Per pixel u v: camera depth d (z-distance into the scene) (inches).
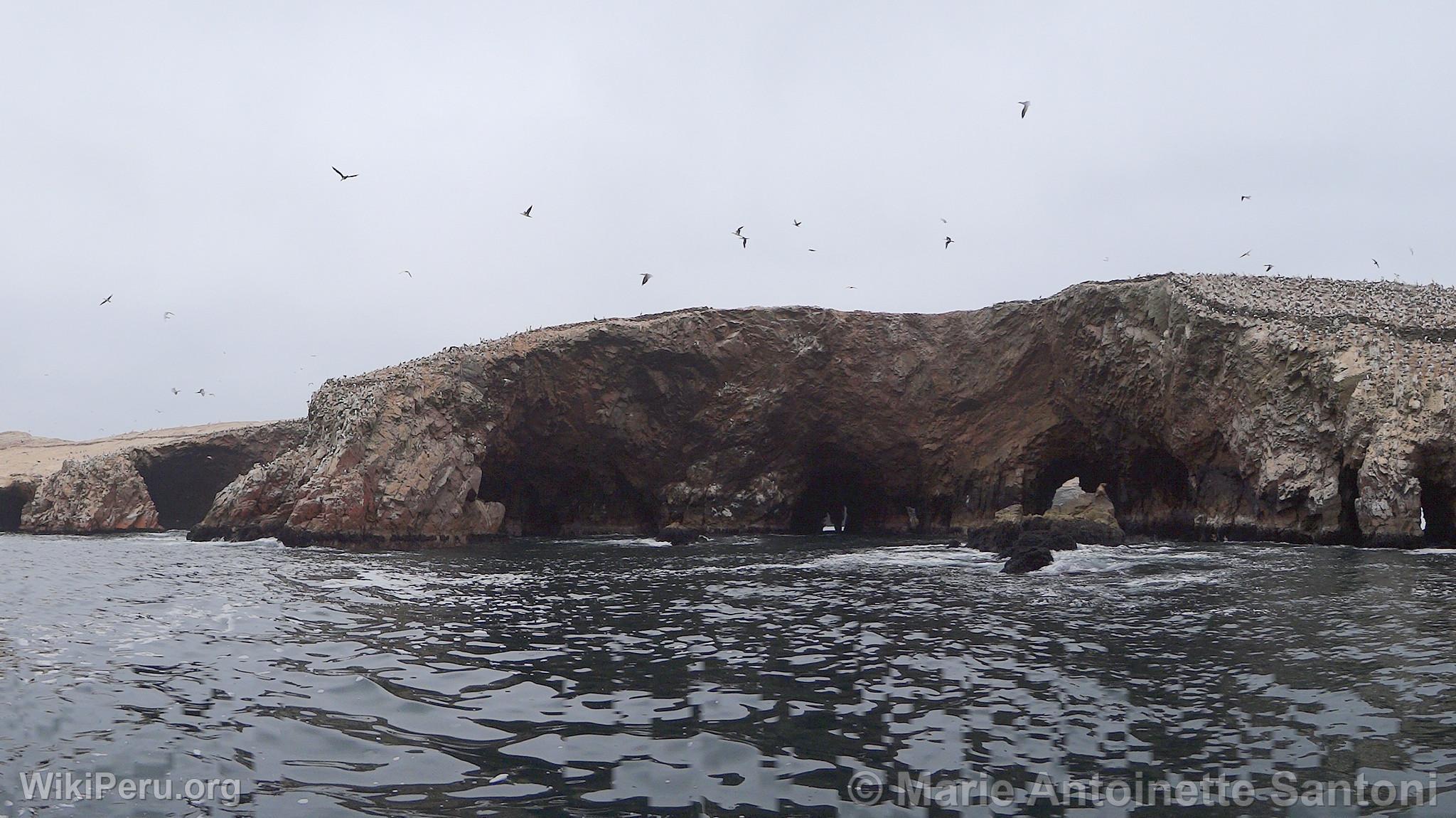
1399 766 332.2
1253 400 1326.3
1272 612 651.5
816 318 1957.4
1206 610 681.6
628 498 1994.3
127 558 1284.4
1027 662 522.3
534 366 1818.4
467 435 1701.5
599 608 754.8
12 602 783.7
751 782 331.6
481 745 375.6
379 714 420.8
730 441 1951.3
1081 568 987.3
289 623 671.1
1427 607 637.3
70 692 456.1
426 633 631.2
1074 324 1708.9
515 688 470.3
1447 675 449.7
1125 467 1668.3
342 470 1537.9
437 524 1593.3
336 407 1669.5
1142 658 523.2
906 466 1972.2
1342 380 1179.9
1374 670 466.6
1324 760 341.1
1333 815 292.0
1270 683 453.4
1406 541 1053.2
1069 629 621.9
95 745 374.0
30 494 2439.7
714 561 1216.8
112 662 529.7
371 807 309.6
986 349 1898.4
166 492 2583.7
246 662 531.2
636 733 390.6
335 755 363.6
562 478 1946.4
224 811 306.8
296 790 326.0
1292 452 1242.0
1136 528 1644.9
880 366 1953.7
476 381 1739.7
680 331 1910.7
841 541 1663.4
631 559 1252.5
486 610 743.1
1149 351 1549.0
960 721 405.4
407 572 1066.1
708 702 441.1
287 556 1309.1
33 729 395.2
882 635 613.3
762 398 1939.0
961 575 979.3
